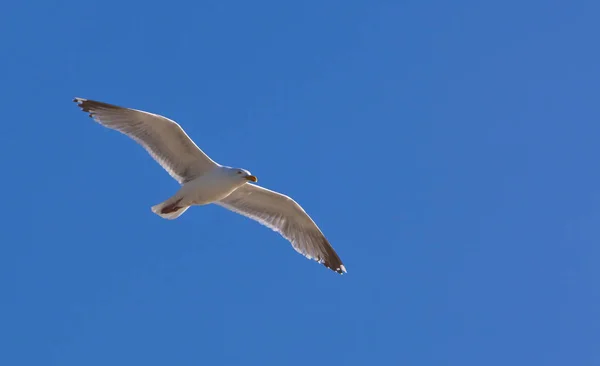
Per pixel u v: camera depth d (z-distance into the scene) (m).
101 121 15.26
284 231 16.78
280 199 16.39
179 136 15.02
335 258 17.06
